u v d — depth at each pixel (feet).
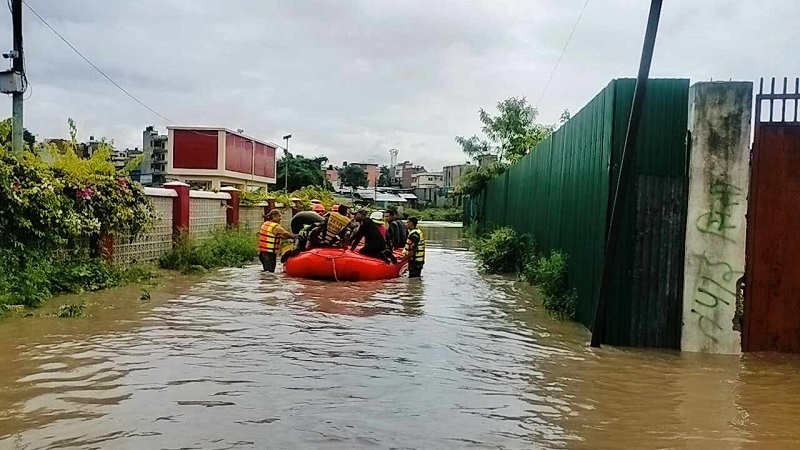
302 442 14.58
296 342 24.11
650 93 23.81
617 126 24.41
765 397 18.57
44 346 22.74
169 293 35.35
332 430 15.34
